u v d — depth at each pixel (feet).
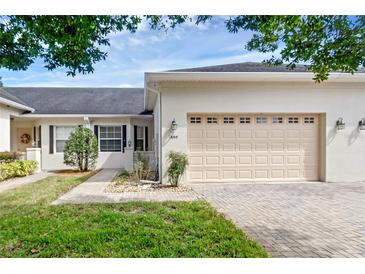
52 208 18.42
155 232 13.64
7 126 39.86
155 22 16.88
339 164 30.32
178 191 25.40
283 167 30.58
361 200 21.57
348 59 12.42
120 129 47.52
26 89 56.08
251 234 14.11
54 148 46.42
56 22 14.28
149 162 38.34
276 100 29.63
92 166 43.73
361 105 30.48
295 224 15.69
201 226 14.56
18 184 30.32
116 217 15.98
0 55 16.61
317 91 30.01
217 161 29.91
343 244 12.86
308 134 30.86
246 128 30.17
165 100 28.96
